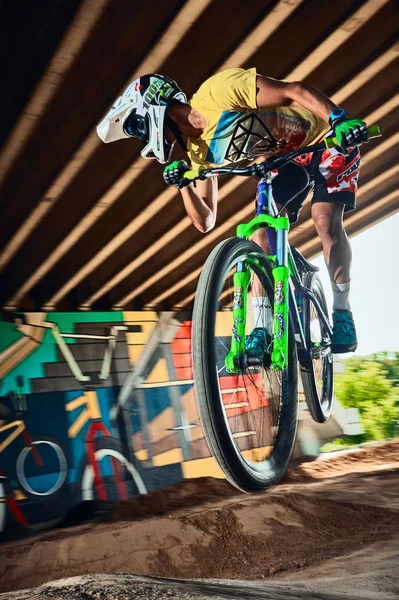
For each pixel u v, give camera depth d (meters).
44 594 1.33
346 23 5.50
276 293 2.45
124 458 9.23
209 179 3.08
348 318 3.07
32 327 8.88
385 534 4.31
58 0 4.39
